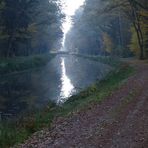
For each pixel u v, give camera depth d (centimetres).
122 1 6003
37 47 12031
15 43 7869
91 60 9912
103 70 5797
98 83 3266
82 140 1233
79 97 2453
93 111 1767
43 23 8375
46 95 3191
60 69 6956
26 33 7569
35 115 1850
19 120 1747
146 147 1093
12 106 2642
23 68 6694
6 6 6681
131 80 2975
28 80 4775
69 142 1228
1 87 3962
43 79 4894
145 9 5644
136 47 7175
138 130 1289
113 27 9444
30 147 1224
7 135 1395
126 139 1189
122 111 1675
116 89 2502
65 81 4475
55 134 1367
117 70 4116
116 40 9625
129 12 6631
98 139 1220
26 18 7038
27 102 2814
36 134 1415
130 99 1995
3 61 6384
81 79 4622
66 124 1537
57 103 2481
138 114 1563
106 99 2098
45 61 9212
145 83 2681
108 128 1362
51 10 8362
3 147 1273
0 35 6869
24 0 6894
